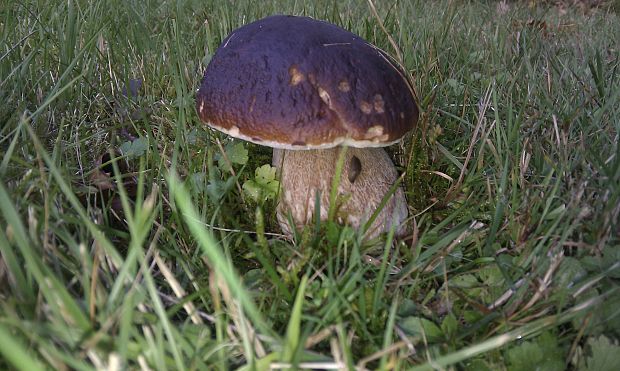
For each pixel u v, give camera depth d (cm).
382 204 21
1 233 14
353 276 18
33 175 19
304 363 14
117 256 15
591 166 23
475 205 25
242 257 22
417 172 27
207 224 22
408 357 16
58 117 27
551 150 26
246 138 20
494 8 61
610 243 20
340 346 16
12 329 13
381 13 53
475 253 22
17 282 14
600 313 17
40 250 15
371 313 18
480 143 28
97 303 14
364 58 21
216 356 15
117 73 32
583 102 27
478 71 40
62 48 31
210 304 18
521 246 21
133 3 45
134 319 15
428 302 19
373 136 20
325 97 20
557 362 16
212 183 23
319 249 21
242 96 20
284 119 20
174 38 38
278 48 20
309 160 24
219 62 21
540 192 23
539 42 41
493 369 16
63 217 17
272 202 24
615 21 60
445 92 34
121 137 29
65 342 13
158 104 31
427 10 53
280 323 18
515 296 18
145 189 24
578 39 48
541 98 30
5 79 25
